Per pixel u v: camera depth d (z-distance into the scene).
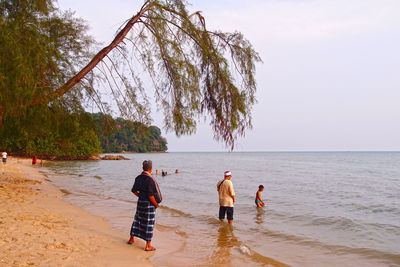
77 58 9.19
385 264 5.74
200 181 25.27
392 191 18.83
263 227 8.83
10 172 22.86
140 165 55.78
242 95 7.13
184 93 7.25
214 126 7.23
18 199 10.16
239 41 7.32
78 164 57.06
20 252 4.50
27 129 9.08
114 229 7.29
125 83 7.89
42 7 7.24
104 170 40.03
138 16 7.34
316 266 5.57
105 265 4.43
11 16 6.58
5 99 5.80
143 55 7.25
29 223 6.56
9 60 5.61
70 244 5.30
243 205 12.91
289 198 15.37
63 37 8.71
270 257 5.98
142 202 5.59
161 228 8.25
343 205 13.38
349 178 29.16
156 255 5.39
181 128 7.46
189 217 9.98
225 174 9.27
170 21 7.17
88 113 9.28
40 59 6.22
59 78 7.78
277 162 75.62
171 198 14.78
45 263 4.12
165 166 55.66
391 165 60.03
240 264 5.40
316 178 28.92
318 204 13.51
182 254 5.76
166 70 7.29
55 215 8.12
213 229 8.41
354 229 8.77
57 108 8.62
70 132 9.62
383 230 8.67
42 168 38.28
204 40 7.18
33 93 6.19
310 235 8.00
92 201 12.33
